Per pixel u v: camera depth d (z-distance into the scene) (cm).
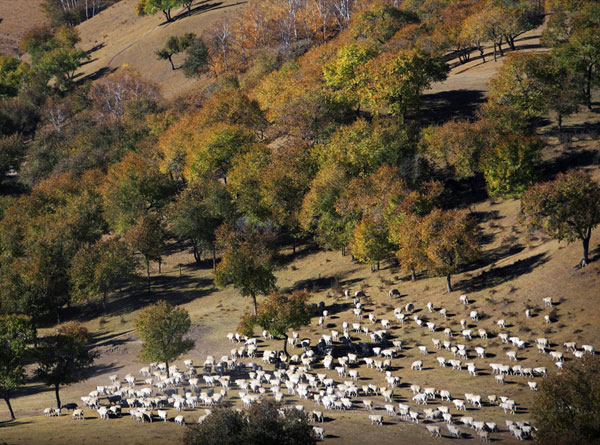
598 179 9406
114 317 10269
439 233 8169
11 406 6669
